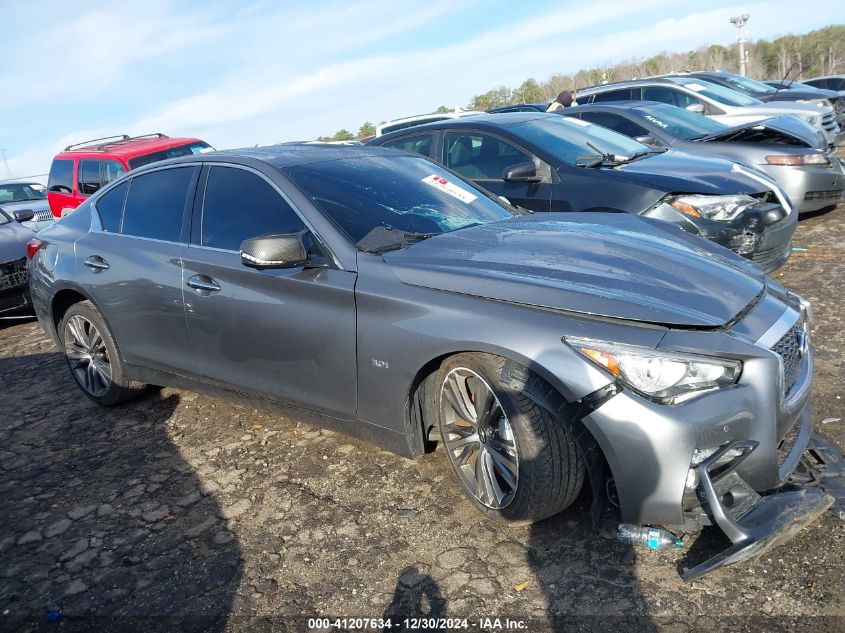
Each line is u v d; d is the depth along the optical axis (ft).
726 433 7.50
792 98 44.29
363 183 11.53
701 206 15.62
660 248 9.65
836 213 26.37
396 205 11.23
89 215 14.55
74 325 14.61
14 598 8.75
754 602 7.34
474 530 9.12
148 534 9.91
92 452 12.84
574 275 8.71
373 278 9.59
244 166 11.82
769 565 7.82
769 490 8.11
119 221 13.71
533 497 8.33
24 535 10.20
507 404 8.34
